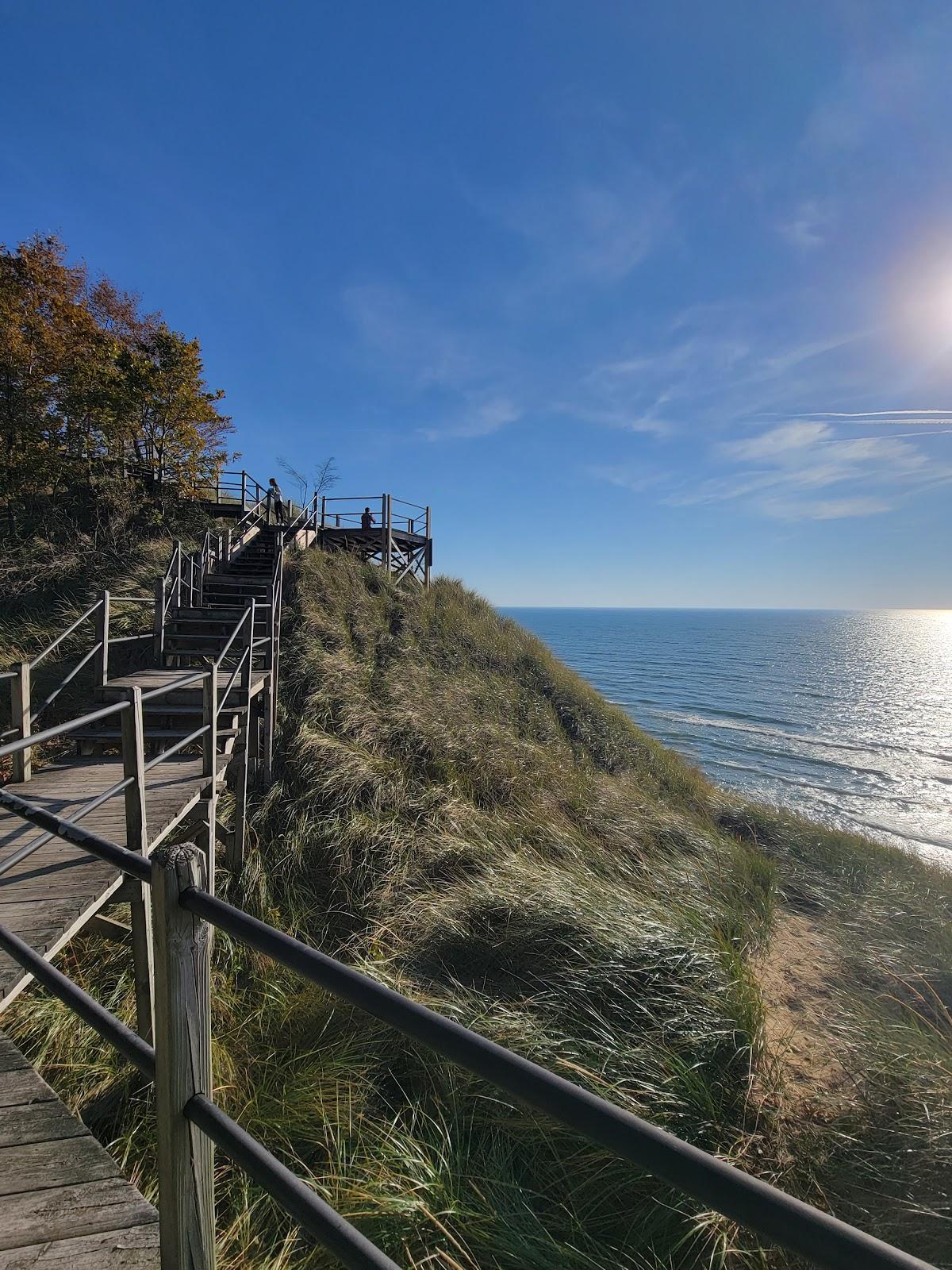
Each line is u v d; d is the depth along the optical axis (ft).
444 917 15.34
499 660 40.60
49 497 48.03
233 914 3.48
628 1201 8.89
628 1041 11.21
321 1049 11.67
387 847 19.58
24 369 48.57
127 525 48.57
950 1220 8.08
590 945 13.43
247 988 13.69
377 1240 8.13
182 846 3.85
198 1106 3.72
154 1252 5.00
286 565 41.45
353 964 14.48
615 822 24.25
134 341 66.39
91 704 23.56
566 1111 2.46
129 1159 9.14
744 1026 11.16
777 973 15.15
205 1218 3.97
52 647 18.31
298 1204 3.13
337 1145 9.47
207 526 51.24
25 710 16.83
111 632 31.65
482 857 18.84
